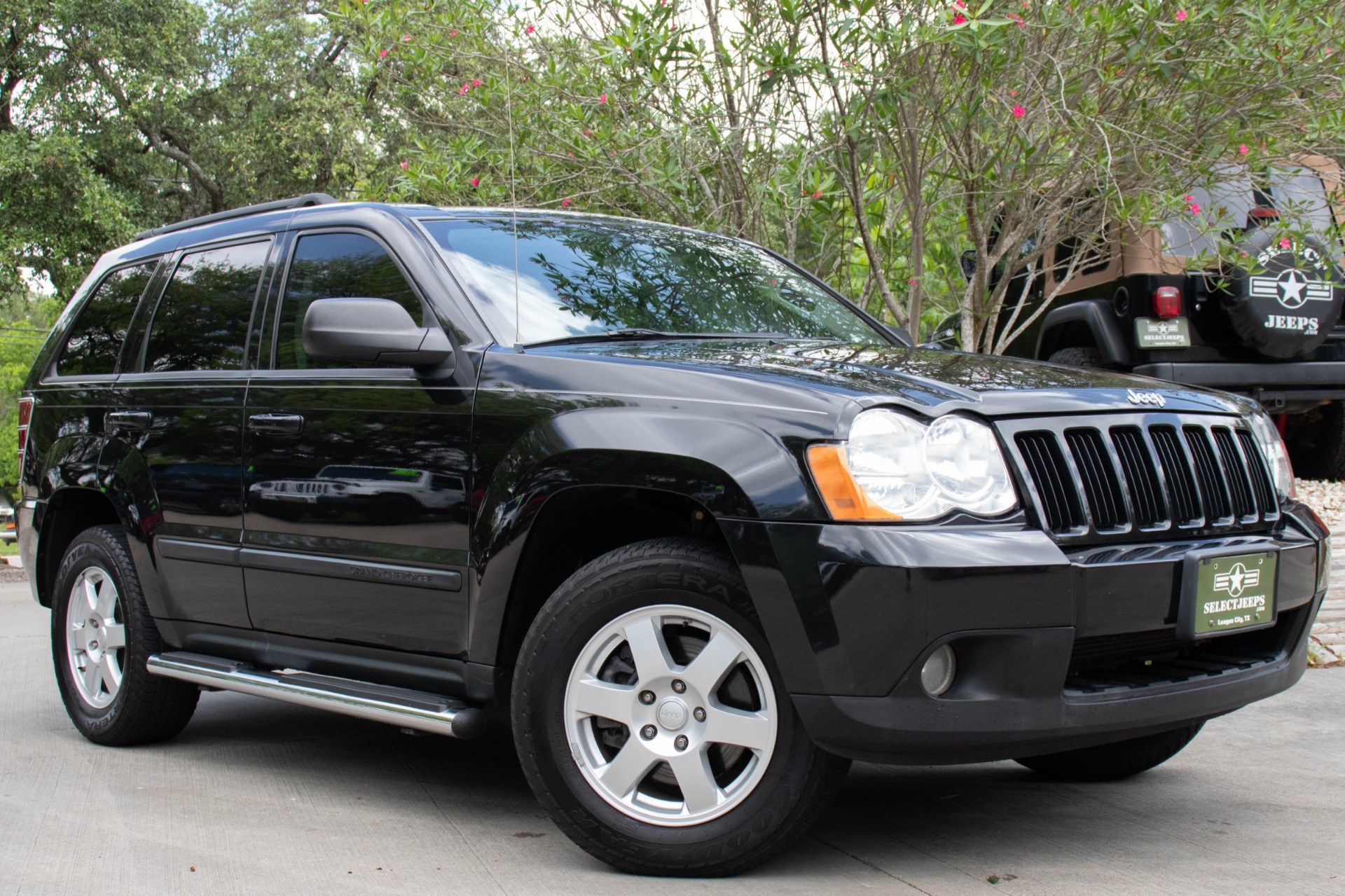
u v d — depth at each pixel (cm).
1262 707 479
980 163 641
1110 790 371
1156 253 689
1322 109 611
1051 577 259
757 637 271
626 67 621
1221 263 671
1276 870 291
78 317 480
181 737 449
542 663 290
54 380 472
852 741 260
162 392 408
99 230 1855
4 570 1034
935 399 271
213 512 382
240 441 373
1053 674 261
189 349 412
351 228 374
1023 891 275
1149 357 762
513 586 303
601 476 284
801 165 622
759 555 263
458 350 324
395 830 326
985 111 609
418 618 325
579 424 291
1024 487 267
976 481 264
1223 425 316
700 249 416
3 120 1988
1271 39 556
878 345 362
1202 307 762
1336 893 275
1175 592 277
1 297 1955
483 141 707
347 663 349
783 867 292
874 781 382
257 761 409
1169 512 290
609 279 369
